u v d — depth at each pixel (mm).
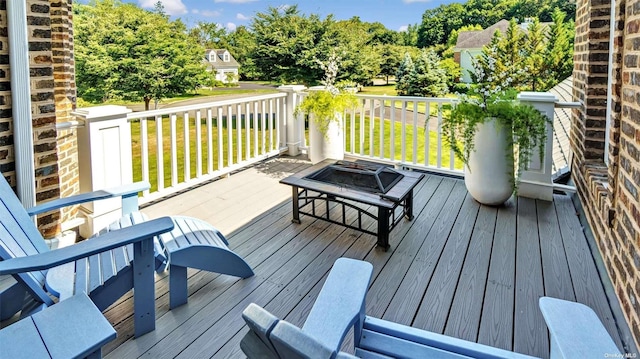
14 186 2633
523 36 13383
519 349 1877
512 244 2936
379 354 1439
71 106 4316
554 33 13047
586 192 3227
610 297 2230
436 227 3250
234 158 7297
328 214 3299
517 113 3367
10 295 1996
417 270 2590
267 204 3836
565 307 1250
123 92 13203
